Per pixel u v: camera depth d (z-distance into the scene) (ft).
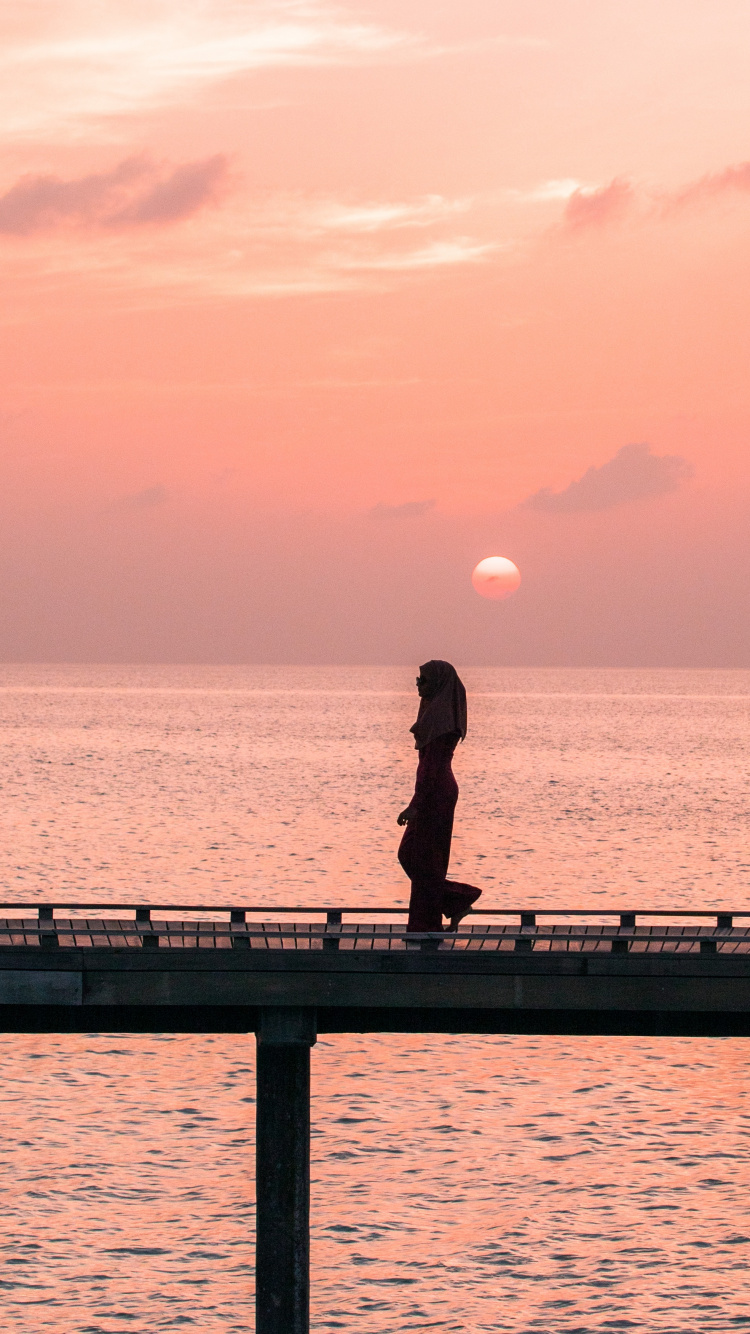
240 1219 66.54
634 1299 59.41
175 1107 82.12
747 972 40.57
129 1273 61.05
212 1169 72.49
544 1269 62.28
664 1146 77.41
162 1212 67.26
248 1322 57.06
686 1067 92.94
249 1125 79.15
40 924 44.73
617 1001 40.63
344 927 45.62
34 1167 72.33
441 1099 84.99
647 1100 85.56
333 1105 83.51
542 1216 67.87
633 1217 67.77
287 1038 40.78
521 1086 87.97
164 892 153.38
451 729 43.47
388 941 45.06
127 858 183.21
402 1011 41.73
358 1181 71.82
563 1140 78.13
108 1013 41.55
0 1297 58.65
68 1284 60.03
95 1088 85.56
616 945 42.52
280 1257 40.81
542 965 40.57
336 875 168.86
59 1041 96.02
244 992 40.42
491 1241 64.95
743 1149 77.00
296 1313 40.78
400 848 44.09
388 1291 60.08
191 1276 60.85
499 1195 70.28
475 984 40.60
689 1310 58.59
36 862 177.99
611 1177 72.74
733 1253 64.03
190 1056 92.84
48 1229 65.16
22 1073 88.43
